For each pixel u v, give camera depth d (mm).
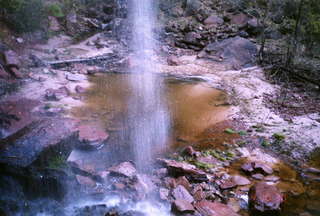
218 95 5922
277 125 4832
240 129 4695
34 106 4938
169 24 10695
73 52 8031
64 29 9656
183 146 4199
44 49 7949
